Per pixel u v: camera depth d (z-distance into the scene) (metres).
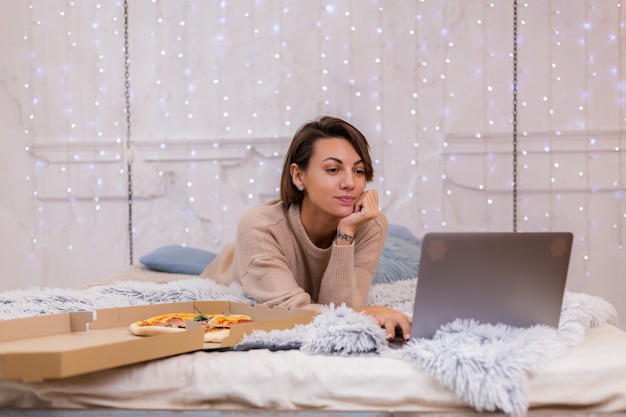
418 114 3.53
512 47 3.49
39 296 1.96
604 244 3.47
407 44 3.53
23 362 1.11
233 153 3.59
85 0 3.66
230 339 1.40
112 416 1.23
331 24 3.55
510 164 3.50
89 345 1.29
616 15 3.46
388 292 2.23
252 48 3.59
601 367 1.24
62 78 3.68
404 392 1.23
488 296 1.35
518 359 1.20
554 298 1.38
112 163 3.66
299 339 1.41
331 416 1.20
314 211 1.98
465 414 1.19
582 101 3.47
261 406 1.26
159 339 1.28
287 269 1.94
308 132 1.93
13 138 3.70
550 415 1.19
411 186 3.53
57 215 3.70
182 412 1.22
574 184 3.47
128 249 3.67
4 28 3.69
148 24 3.63
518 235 1.33
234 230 3.60
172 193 3.64
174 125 3.63
